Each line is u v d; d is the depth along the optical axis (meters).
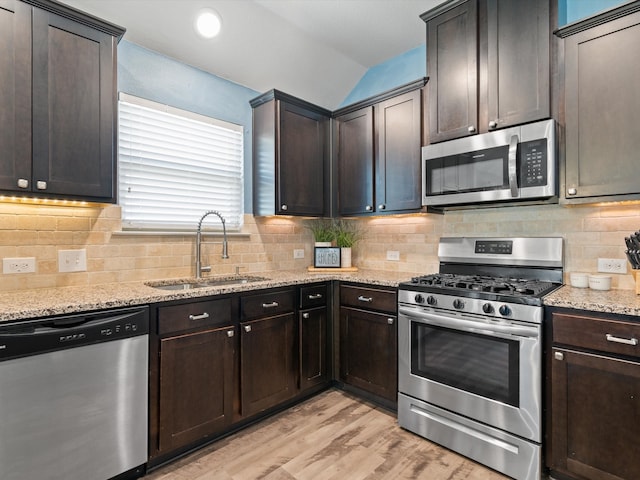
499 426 1.87
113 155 1.97
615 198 1.78
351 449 2.07
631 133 1.74
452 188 2.34
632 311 1.51
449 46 2.41
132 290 1.99
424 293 2.19
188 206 2.69
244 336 2.22
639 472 1.50
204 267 2.71
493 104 2.19
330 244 3.31
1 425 1.38
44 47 1.74
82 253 2.16
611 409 1.57
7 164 1.64
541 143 1.98
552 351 1.74
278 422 2.37
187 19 2.38
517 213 2.44
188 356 1.95
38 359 1.46
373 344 2.55
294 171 2.95
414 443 2.14
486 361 1.94
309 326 2.65
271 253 3.16
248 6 2.47
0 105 1.62
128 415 1.72
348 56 3.19
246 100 3.01
